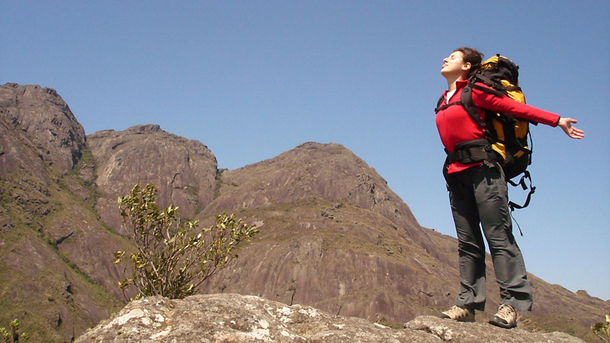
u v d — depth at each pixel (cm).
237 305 368
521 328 448
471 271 471
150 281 771
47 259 14038
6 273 12381
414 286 15012
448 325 414
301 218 18962
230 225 847
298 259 15862
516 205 460
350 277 15162
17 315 10975
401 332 395
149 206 791
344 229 18062
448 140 450
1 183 16912
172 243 800
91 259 15812
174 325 340
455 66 461
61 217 16975
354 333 365
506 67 450
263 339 332
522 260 438
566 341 399
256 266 15962
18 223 15225
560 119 402
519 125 436
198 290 814
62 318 11738
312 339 358
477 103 428
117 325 338
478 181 436
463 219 472
